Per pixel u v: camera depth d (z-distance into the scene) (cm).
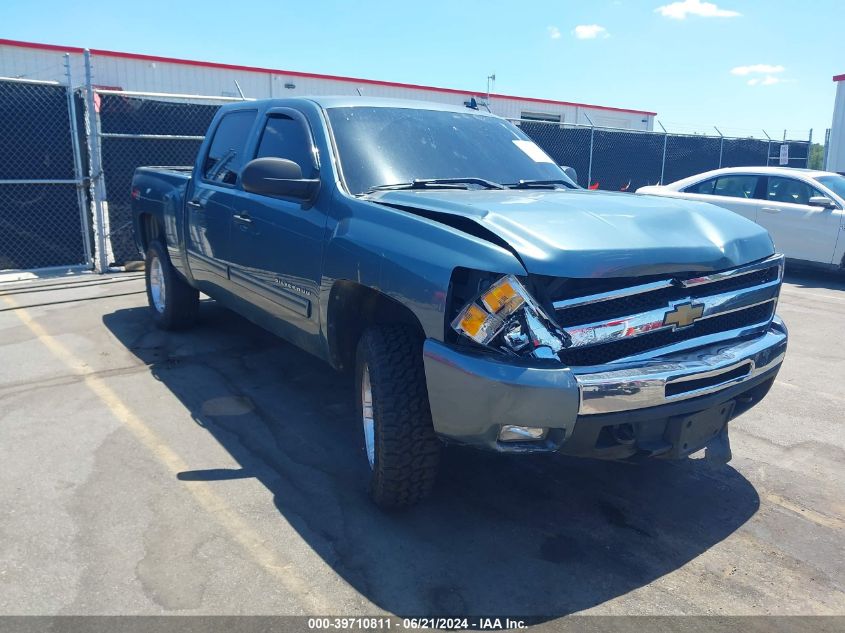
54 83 921
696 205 387
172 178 613
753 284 358
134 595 285
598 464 418
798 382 568
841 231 1004
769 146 2036
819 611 288
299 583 297
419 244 320
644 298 314
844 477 405
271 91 2491
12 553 311
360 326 396
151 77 2325
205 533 331
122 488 371
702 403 317
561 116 3116
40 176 935
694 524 354
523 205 339
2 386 518
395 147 428
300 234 403
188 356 596
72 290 845
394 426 327
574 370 291
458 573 308
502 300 288
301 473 394
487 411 287
